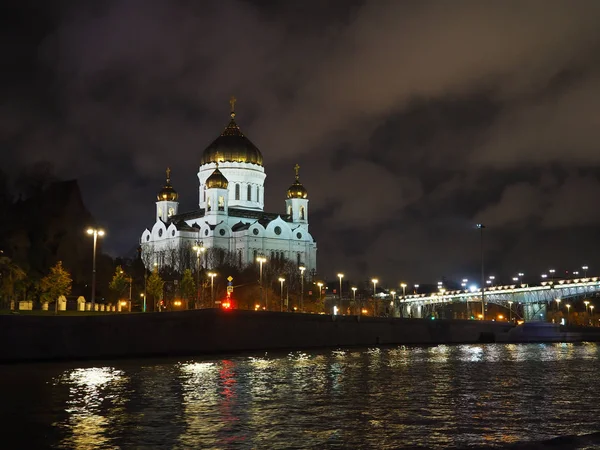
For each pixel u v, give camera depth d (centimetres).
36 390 6006
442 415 4962
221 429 4428
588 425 4641
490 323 15962
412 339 14750
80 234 15975
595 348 13250
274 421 4688
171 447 3969
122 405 5281
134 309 18225
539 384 6800
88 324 8956
